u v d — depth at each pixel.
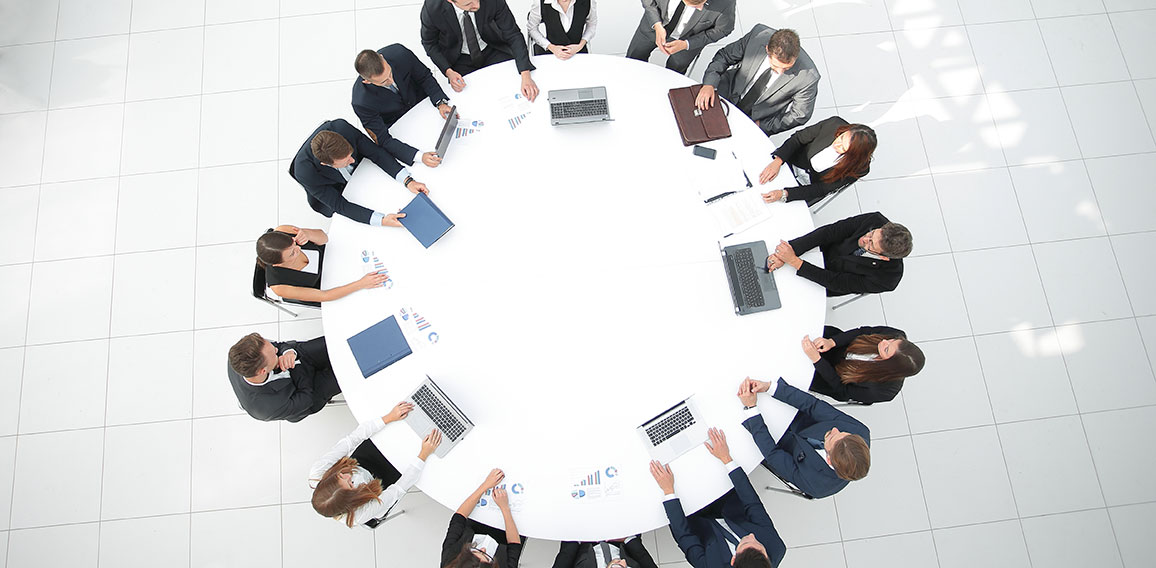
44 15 4.36
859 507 3.71
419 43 4.39
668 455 2.93
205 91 4.27
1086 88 4.41
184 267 3.98
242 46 4.36
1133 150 4.30
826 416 2.96
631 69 3.53
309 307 3.55
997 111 4.36
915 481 3.75
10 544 3.53
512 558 2.85
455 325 3.09
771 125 3.80
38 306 3.88
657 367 3.05
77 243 3.99
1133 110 4.38
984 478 3.76
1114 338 3.98
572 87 3.46
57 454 3.67
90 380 3.79
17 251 3.96
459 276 3.16
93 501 3.61
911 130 4.32
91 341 3.85
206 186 4.11
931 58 4.44
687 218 3.27
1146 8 4.44
